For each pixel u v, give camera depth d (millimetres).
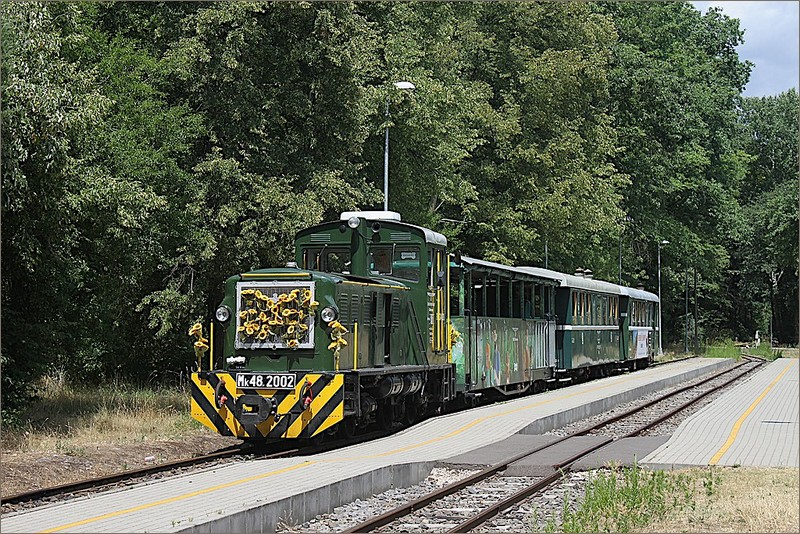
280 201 28875
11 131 18844
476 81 48656
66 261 22750
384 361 20969
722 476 14805
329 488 12812
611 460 16375
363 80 32781
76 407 24344
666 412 27594
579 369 38188
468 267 26281
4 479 14688
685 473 15133
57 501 13219
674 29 70000
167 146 28734
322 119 30953
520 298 31500
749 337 105000
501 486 14867
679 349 83000
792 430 21000
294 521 11898
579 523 11539
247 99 30266
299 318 18734
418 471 15695
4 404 20750
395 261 23109
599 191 51719
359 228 23016
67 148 20297
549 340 34875
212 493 12148
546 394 30578
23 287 22391
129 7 32969
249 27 29781
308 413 18094
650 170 63031
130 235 25875
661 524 11773
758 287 100500
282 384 18250
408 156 37375
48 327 22141
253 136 30828
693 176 68375
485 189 48375
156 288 31953
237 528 10711
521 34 51344
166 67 29969
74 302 25281
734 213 76062
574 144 48938
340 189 29984
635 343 49031
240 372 18625
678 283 81625
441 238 24125
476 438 19406
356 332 19281
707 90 69250
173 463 16094
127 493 12195
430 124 36062
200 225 29703
